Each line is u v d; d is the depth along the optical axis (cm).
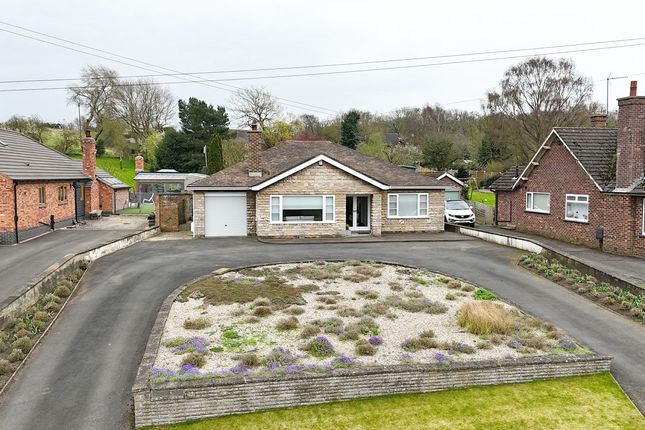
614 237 2197
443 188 2945
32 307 1402
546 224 2783
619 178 2170
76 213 3350
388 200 2889
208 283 1634
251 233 2738
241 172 2819
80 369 1069
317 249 2308
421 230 2944
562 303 1502
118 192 4350
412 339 1149
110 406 933
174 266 1889
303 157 3106
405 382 970
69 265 1720
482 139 6325
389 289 1595
